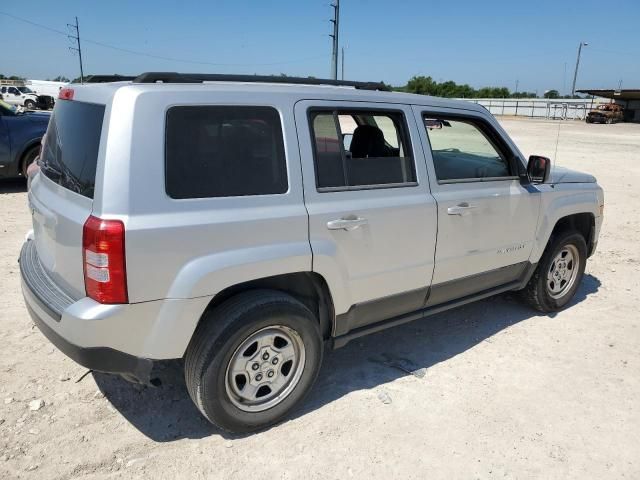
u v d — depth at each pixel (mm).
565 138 28500
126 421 3100
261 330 2885
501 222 4051
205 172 2664
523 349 4191
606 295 5441
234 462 2809
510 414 3320
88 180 2551
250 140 2812
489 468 2850
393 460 2875
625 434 3172
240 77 3057
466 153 3900
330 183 3119
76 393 3326
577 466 2895
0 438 2887
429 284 3721
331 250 3070
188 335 2666
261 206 2822
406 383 3633
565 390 3613
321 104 3098
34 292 2814
